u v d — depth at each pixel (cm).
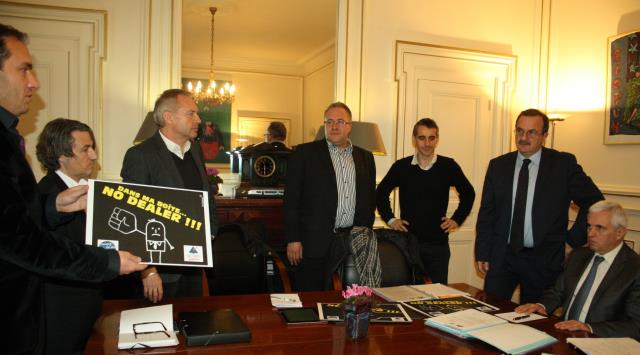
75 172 175
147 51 314
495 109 399
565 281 204
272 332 149
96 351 129
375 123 362
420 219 283
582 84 390
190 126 207
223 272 240
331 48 604
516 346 137
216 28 549
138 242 140
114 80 309
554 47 413
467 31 390
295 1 466
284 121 680
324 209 260
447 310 175
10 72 115
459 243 394
